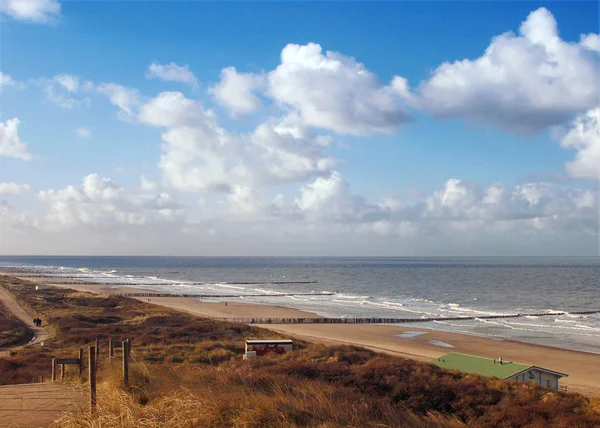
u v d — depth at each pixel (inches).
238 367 968.9
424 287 6146.7
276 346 1588.3
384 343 2384.4
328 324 3043.8
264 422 322.7
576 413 773.9
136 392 383.2
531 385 1075.9
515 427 685.9
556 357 2078.0
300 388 455.8
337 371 974.4
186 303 4252.0
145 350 1588.3
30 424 350.9
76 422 330.0
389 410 403.5
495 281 7052.2
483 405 785.6
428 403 786.8
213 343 1774.1
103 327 2209.6
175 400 343.0
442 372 1118.4
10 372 852.6
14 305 3083.2
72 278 7327.8
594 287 6033.5
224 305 4104.3
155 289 5762.8
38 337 1955.0
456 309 3909.9
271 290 5787.4
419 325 3021.7
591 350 2245.3
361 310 3806.6
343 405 388.5
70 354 1355.8
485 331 2800.2
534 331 2797.7
